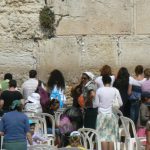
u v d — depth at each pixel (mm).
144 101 22203
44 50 26844
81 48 26906
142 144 20297
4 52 26844
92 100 21734
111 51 26938
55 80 23406
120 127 21609
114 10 27062
